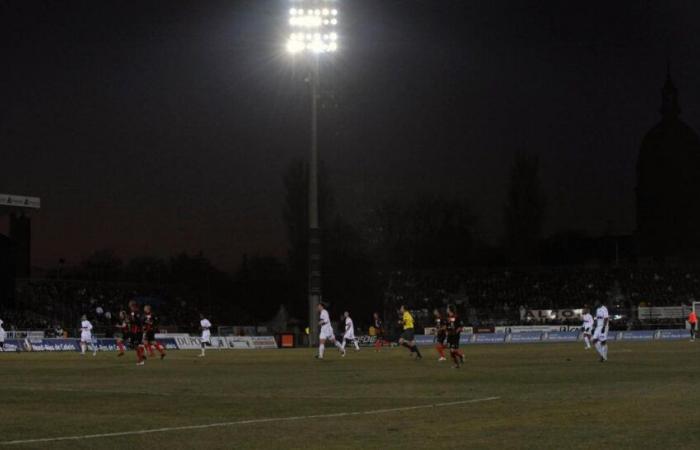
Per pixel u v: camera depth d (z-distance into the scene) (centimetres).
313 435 1352
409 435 1338
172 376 2884
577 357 3906
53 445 1277
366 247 10888
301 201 9594
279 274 12419
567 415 1558
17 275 8431
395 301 9531
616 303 8894
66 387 2416
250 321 9281
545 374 2716
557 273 9612
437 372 2922
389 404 1822
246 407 1802
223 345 6475
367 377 2708
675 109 15400
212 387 2370
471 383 2378
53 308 7825
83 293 8288
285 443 1275
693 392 1986
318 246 6044
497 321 8312
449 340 3219
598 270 9538
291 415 1639
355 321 9725
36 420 1592
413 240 12325
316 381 2558
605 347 3459
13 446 1269
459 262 12331
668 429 1357
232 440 1309
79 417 1641
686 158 15250
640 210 15562
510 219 11238
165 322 8306
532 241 11212
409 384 2378
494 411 1648
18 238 8625
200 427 1462
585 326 5106
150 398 2042
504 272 9769
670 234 15238
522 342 6975
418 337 7300
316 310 6141
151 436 1361
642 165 15525
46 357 4719
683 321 7600
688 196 15238
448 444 1242
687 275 9238
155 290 9006
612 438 1273
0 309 7225
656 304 8831
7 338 5859
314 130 5912
